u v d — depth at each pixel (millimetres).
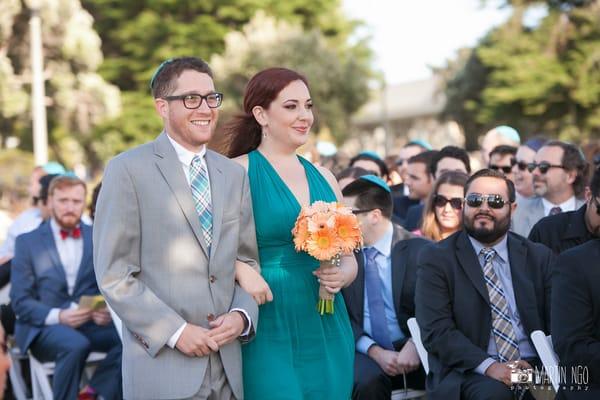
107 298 3344
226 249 3527
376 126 53500
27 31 24406
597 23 27719
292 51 29016
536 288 4680
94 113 26453
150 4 30672
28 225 7926
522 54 28984
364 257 5320
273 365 3736
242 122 4074
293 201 3895
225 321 3439
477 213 4625
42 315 5988
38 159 19641
